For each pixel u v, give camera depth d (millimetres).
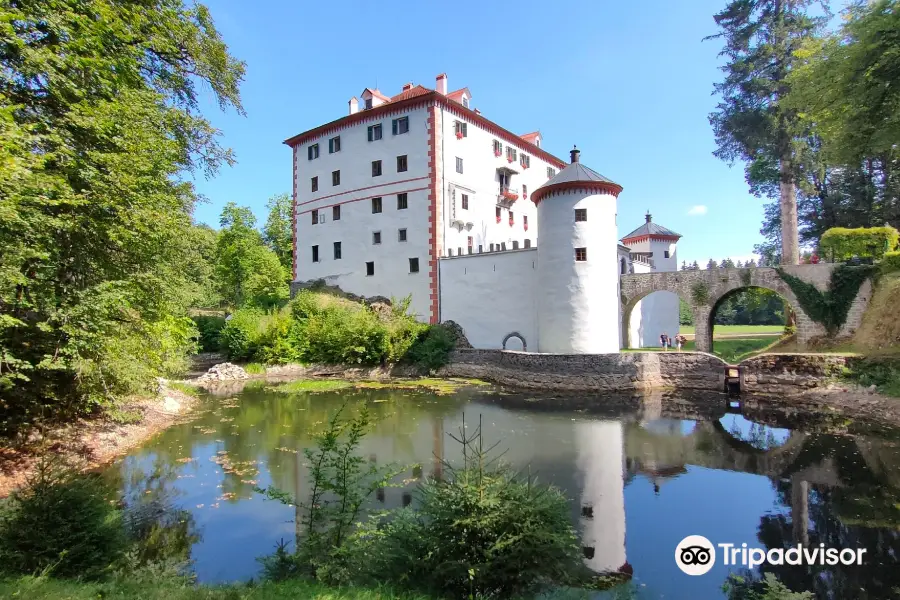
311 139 40188
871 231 23953
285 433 16344
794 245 29516
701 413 18891
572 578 6746
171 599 5129
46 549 5945
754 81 28656
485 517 5992
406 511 6949
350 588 5633
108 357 12562
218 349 39906
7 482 10016
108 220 11109
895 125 16781
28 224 8438
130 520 9406
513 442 14914
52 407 13031
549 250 26922
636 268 36125
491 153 38875
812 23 27859
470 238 36375
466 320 32125
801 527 8922
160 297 14727
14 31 8383
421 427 16984
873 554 7867
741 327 58656
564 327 26266
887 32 15695
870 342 21688
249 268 48219
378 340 31562
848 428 15945
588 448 14250
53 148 9906
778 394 21406
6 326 9328
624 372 23891
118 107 10516
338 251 38188
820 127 20375
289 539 8586
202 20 15250
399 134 34969
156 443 15070
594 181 26109
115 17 10609
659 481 11508
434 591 5855
